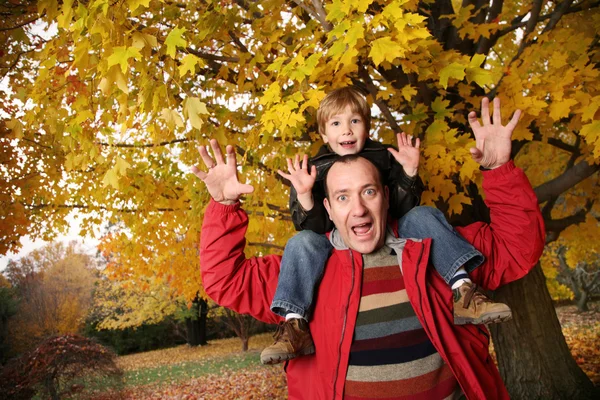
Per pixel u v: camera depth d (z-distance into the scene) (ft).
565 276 73.20
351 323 6.59
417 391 6.41
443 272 7.02
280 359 6.61
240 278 7.32
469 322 6.79
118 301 77.77
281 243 22.34
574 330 51.19
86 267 92.58
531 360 21.01
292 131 12.85
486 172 6.99
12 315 77.10
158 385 51.65
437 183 12.14
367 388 6.42
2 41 14.87
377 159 7.82
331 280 7.08
